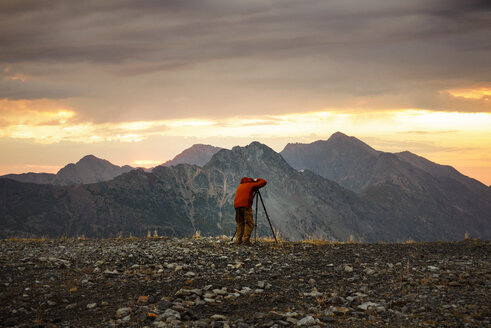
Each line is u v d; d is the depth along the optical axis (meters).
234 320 7.55
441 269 11.52
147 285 10.07
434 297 8.66
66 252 14.25
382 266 12.19
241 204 16.95
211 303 8.59
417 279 10.29
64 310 8.10
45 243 16.80
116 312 7.82
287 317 7.62
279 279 10.84
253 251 14.91
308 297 9.12
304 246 16.25
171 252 14.44
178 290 9.64
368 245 16.73
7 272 10.88
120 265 12.26
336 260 13.31
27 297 8.79
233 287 9.95
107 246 15.98
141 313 7.70
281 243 17.19
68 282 10.09
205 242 17.34
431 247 15.84
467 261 12.70
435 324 7.10
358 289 9.59
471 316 7.39
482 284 9.64
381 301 8.50
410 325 7.12
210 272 11.56
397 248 15.70
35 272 11.00
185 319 7.55
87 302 8.66
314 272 11.59
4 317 7.58
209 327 7.15
